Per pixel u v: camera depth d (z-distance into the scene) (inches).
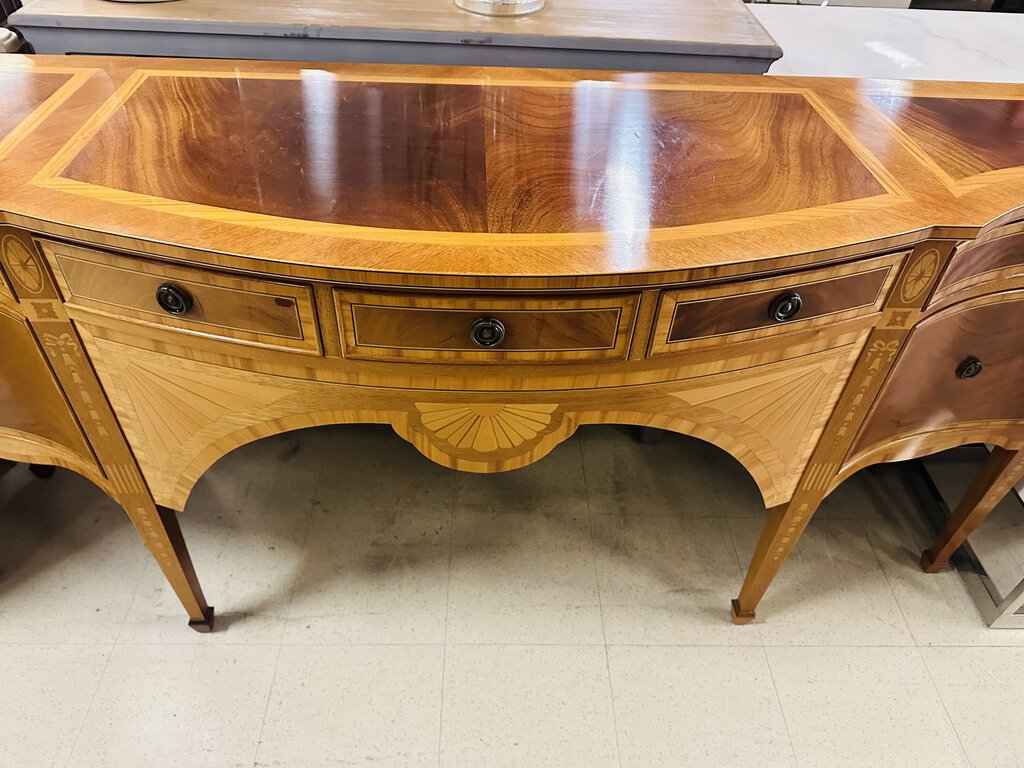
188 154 29.2
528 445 32.7
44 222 25.2
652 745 38.8
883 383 33.2
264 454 52.3
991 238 30.9
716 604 45.3
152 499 35.8
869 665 42.8
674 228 26.6
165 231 25.0
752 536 49.1
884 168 30.9
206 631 42.2
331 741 38.1
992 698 41.6
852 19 57.0
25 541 46.2
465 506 49.8
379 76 36.3
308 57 41.3
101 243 25.4
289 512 48.8
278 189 27.5
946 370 36.1
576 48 41.0
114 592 44.0
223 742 37.9
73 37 40.3
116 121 31.1
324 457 52.4
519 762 37.8
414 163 29.6
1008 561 47.7
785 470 36.0
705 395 31.3
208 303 27.1
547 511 49.8
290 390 30.2
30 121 30.7
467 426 31.6
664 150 31.5
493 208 27.2
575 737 38.9
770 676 41.9
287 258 24.4
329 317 26.8
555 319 26.9
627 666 41.9
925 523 50.5
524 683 40.9
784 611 45.1
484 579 45.7
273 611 43.4
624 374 29.5
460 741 38.4
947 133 33.9
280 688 40.0
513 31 40.7
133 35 40.1
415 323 26.8
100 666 40.5
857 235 26.6
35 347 30.5
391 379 29.3
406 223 26.2
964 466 53.1
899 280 29.3
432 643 42.4
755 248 25.8
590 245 25.6
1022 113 36.3
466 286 24.8
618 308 26.8
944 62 50.6
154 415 32.2
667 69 42.4
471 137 31.6
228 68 36.2
